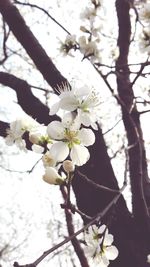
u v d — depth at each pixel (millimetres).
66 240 237
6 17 522
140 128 535
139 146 467
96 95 275
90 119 270
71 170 259
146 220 470
